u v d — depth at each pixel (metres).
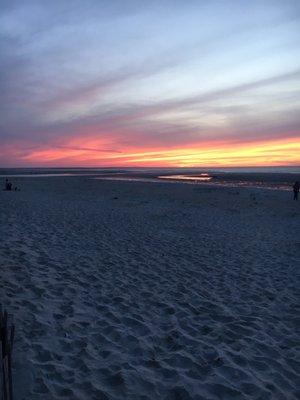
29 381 4.77
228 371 5.50
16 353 5.35
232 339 6.55
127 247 12.41
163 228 16.67
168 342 6.32
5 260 9.42
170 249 12.59
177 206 25.38
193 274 10.05
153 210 22.89
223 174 89.75
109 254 11.34
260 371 5.62
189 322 7.12
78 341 5.99
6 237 11.81
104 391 4.77
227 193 33.75
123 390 4.86
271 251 13.26
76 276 9.08
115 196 31.83
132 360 5.63
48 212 18.88
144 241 13.49
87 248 11.80
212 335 6.66
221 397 4.94
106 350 5.81
